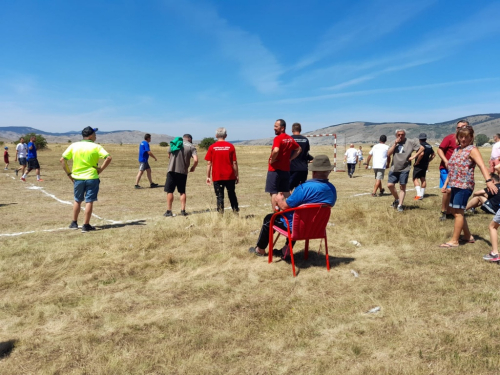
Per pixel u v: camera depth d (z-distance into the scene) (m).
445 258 5.09
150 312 3.69
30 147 15.70
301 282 4.39
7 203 10.39
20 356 2.96
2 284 4.41
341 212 8.09
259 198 11.14
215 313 3.62
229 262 5.11
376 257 5.26
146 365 2.78
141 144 13.45
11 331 3.36
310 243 6.00
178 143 8.21
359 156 24.83
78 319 3.57
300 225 4.57
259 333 3.23
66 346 3.09
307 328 3.27
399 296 3.88
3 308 3.82
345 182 15.99
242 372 2.68
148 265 5.04
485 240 5.89
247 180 16.55
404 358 2.77
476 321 3.29
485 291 3.93
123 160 31.72
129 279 4.59
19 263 5.10
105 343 3.11
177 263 5.15
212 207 9.54
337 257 5.33
